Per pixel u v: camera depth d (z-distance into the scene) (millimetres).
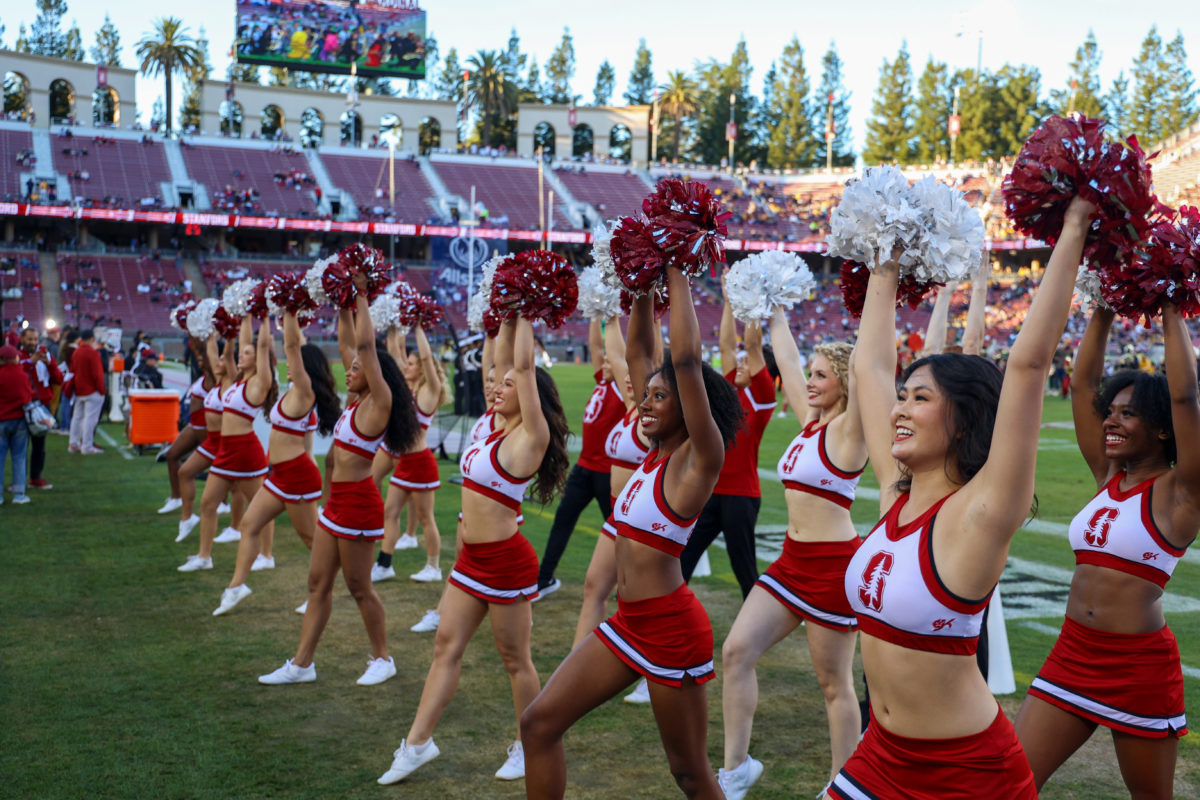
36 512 10023
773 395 5453
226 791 3938
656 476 3207
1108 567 3088
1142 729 3029
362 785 4035
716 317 52719
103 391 14914
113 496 11031
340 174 60375
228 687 5176
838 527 3932
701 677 3168
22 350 14719
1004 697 5039
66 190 52625
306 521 6426
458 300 54219
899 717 2238
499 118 89562
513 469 4152
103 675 5320
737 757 3943
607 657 3199
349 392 5254
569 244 59125
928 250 2498
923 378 2268
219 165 58500
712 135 90312
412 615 6598
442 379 7684
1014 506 2066
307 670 5273
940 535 2164
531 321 4195
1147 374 3201
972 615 2156
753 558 5375
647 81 96812
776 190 67750
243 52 61062
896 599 2191
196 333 9383
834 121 88375
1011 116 80062
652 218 2973
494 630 4207
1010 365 2066
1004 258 58531
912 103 81688
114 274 51281
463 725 4734
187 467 8719
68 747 4352
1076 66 79250
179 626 6242
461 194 61438
